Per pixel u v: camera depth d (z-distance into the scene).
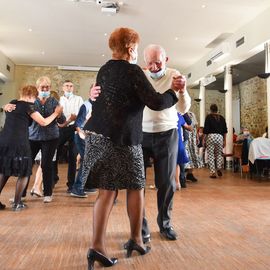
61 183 5.58
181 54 11.98
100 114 1.84
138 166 1.88
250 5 7.70
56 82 14.28
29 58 13.00
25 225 2.78
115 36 1.95
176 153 2.46
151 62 2.32
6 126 3.41
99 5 7.83
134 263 1.93
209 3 7.64
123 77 1.83
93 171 1.81
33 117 3.44
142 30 9.46
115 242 2.34
